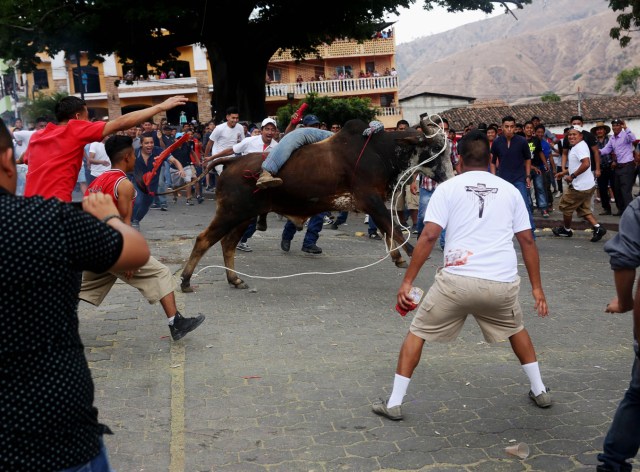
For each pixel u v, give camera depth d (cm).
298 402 495
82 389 229
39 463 219
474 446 427
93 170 1227
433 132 775
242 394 508
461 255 441
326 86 4581
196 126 2177
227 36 2311
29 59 2300
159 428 454
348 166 778
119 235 238
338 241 1147
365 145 778
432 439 437
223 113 2408
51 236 223
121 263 239
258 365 567
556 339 634
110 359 577
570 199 1175
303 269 926
